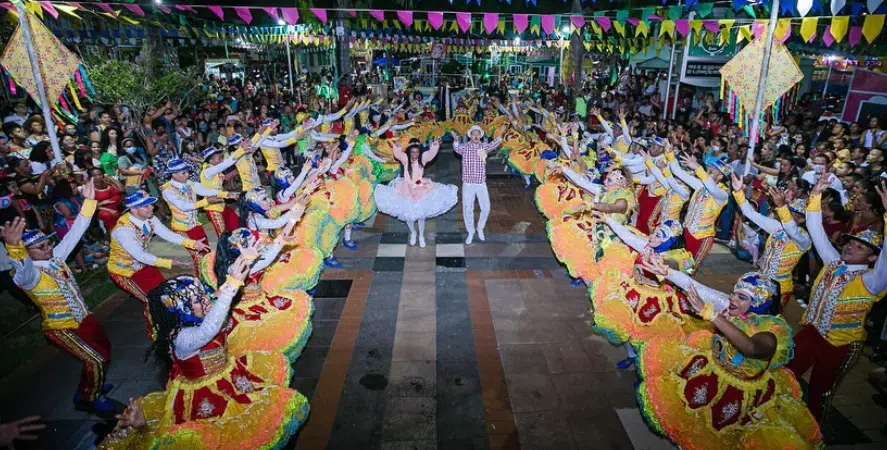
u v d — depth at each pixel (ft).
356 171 27.35
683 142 29.86
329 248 20.52
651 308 13.64
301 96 66.39
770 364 9.73
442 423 13.62
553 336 17.89
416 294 21.02
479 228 27.12
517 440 13.05
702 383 10.36
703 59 37.78
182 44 56.34
